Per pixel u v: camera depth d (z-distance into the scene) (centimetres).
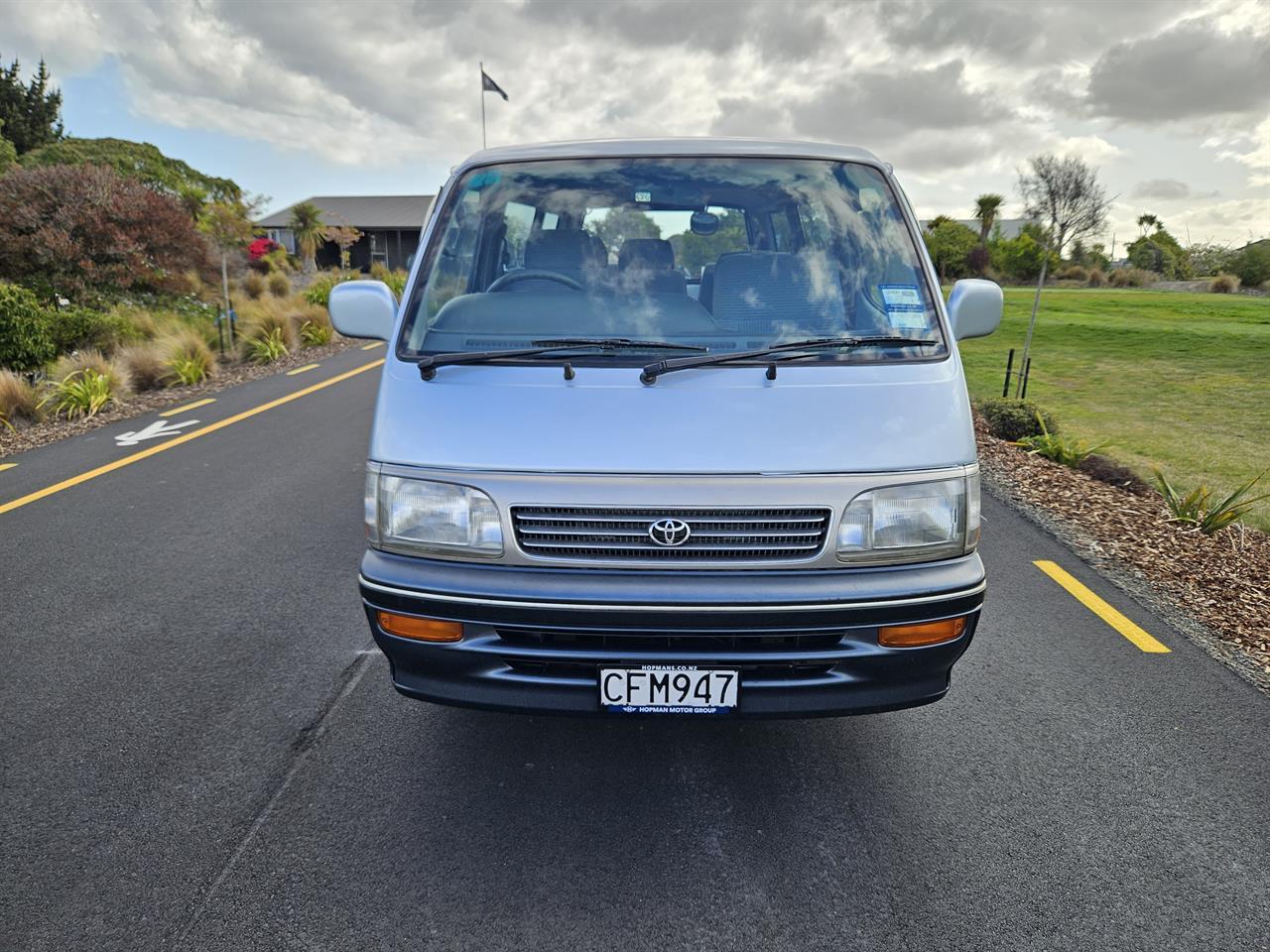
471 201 326
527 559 246
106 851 262
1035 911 238
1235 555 524
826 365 268
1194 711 346
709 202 318
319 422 916
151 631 419
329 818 278
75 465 746
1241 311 2339
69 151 3356
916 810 282
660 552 243
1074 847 264
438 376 268
